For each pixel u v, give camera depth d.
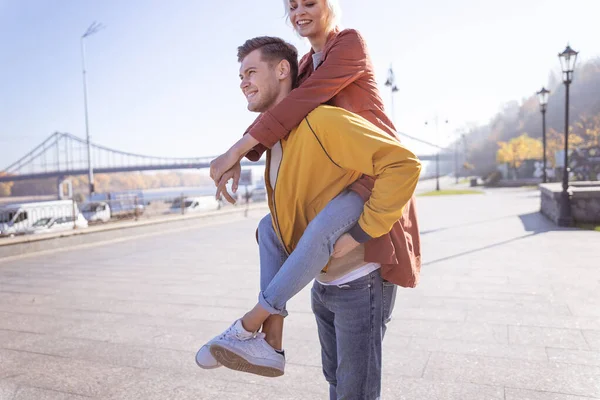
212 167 1.44
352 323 1.51
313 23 1.61
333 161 1.39
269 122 1.38
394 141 1.32
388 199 1.30
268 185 1.53
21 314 4.83
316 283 1.64
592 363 3.06
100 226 11.71
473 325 3.95
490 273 6.11
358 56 1.46
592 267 6.22
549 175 45.94
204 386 2.94
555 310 4.29
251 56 1.50
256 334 1.40
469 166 97.94
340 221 1.35
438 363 3.17
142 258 8.62
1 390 2.95
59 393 2.89
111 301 5.30
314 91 1.39
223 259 8.23
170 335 3.99
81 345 3.79
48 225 13.97
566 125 11.40
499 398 2.64
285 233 1.49
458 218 14.62
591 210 11.36
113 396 2.84
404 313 4.39
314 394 2.79
